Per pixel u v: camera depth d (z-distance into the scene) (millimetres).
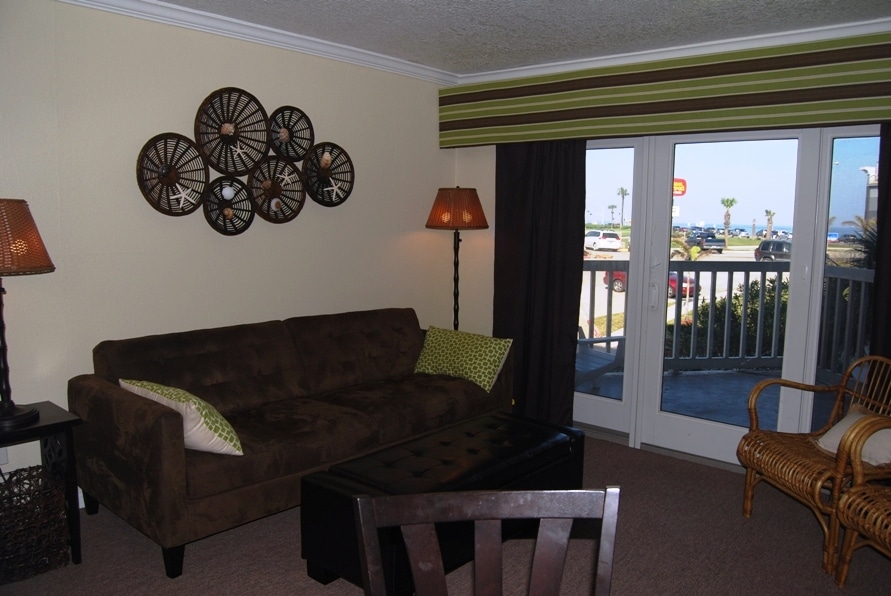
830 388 3055
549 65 4016
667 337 3947
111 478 2674
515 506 1241
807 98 3188
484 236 4621
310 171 3785
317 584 2480
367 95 4070
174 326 3312
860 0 2732
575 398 4344
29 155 2783
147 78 3092
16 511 2426
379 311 4020
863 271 3275
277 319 3742
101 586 2439
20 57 2721
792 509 3148
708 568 2615
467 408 3607
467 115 4414
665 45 3533
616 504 1228
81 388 2789
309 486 2402
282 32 3486
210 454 2557
